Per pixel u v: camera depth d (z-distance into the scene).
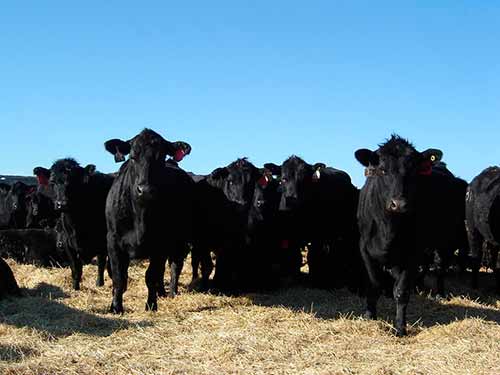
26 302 10.42
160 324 8.97
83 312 9.81
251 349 7.62
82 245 12.05
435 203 11.28
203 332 8.53
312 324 8.93
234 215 12.23
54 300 10.71
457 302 10.98
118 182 10.05
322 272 12.64
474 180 13.23
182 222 11.34
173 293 11.76
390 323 9.28
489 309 10.44
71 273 12.97
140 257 9.96
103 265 12.58
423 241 9.03
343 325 8.80
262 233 12.30
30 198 17.00
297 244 13.17
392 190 8.55
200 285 12.48
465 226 13.96
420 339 8.38
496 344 7.77
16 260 14.56
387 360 7.29
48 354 7.51
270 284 12.30
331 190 12.87
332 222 12.81
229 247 12.26
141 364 7.11
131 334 8.45
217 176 12.38
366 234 9.38
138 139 9.71
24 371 6.83
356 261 11.84
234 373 6.83
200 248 12.50
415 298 11.32
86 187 12.14
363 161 9.18
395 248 8.93
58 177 11.88
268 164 12.96
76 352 7.55
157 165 9.59
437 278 11.84
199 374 6.81
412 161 8.70
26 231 14.64
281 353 7.52
